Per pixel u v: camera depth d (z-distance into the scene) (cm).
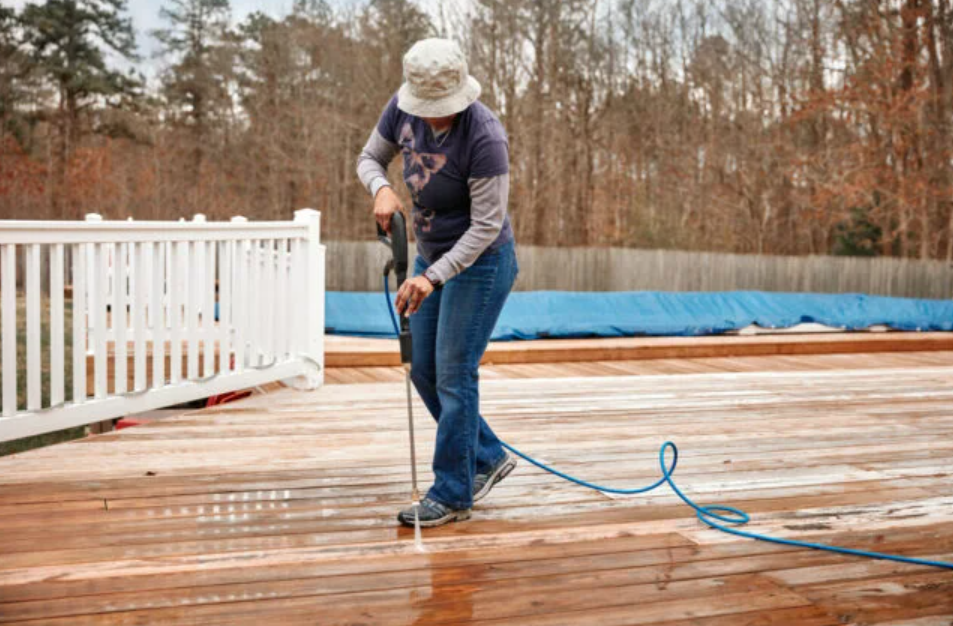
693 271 1566
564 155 2189
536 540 270
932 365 724
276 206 2455
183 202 2539
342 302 811
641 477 350
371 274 1598
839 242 2033
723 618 215
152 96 2600
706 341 766
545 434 425
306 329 525
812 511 308
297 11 2405
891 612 221
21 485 319
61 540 261
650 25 2152
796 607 223
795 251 2109
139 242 407
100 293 392
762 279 1542
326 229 2402
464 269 259
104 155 2539
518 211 2166
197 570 240
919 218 1962
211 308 454
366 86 2316
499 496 318
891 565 254
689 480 346
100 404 392
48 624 204
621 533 278
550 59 2144
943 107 1934
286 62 2430
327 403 490
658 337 802
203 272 454
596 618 213
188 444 388
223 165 2547
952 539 279
